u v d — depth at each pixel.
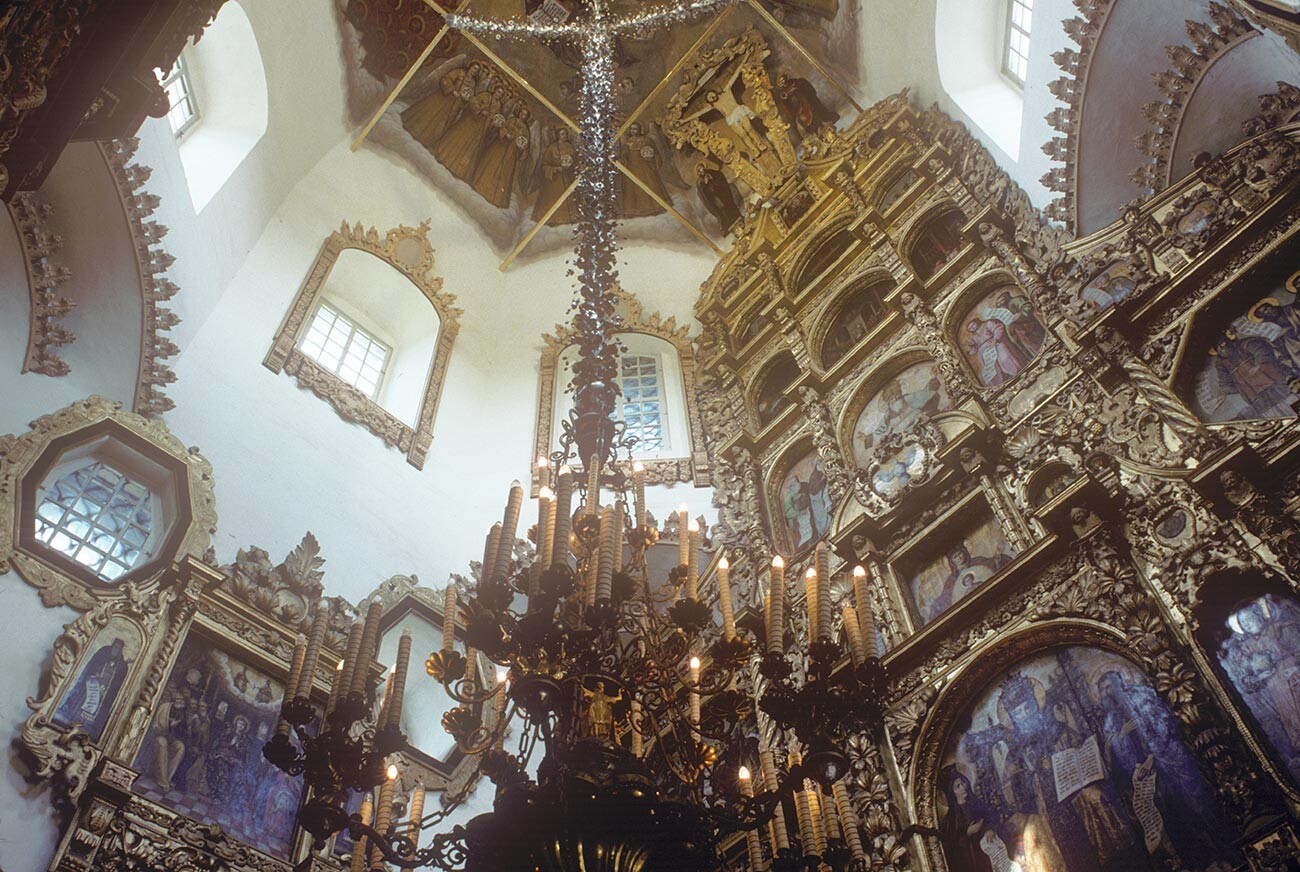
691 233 18.00
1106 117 11.15
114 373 11.14
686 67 17.75
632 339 17.06
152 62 8.11
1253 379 8.85
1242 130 9.99
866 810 8.69
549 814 5.36
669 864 5.58
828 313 14.30
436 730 11.64
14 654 8.86
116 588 9.81
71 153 10.77
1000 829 8.10
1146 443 9.13
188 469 11.03
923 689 9.20
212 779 9.49
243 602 10.66
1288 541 7.57
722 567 6.76
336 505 12.52
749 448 13.96
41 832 8.20
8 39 6.68
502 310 17.31
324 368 13.88
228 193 13.40
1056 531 8.96
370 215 16.41
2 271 10.30
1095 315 10.16
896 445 11.45
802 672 10.37
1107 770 7.76
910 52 14.99
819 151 15.95
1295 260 9.09
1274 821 6.56
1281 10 8.40
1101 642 8.34
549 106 17.17
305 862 9.41
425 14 16.77
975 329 12.10
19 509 9.58
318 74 15.37
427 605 12.34
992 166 13.00
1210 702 7.38
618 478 7.41
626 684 5.84
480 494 14.38
